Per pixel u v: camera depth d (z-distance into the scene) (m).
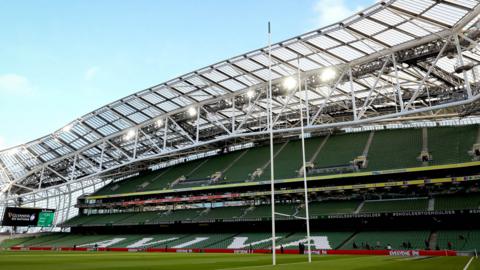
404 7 31.86
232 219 50.03
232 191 54.97
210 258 29.91
